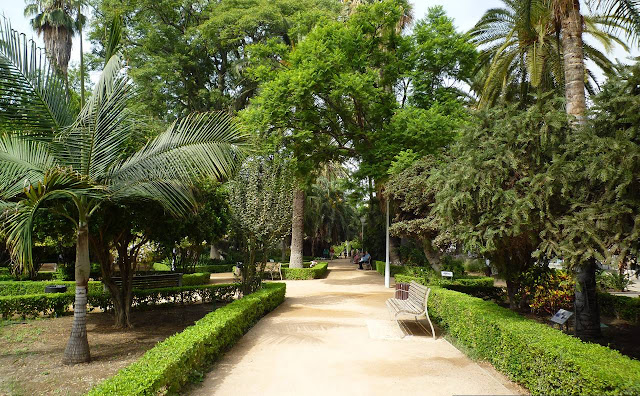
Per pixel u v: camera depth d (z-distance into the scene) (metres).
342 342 6.70
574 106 7.32
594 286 6.68
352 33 15.59
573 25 7.51
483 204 5.89
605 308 9.74
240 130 6.70
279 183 10.63
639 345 6.67
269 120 14.44
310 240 40.56
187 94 24.94
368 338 6.99
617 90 5.25
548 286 9.12
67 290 12.28
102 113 6.30
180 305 11.12
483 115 6.47
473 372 5.07
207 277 18.31
